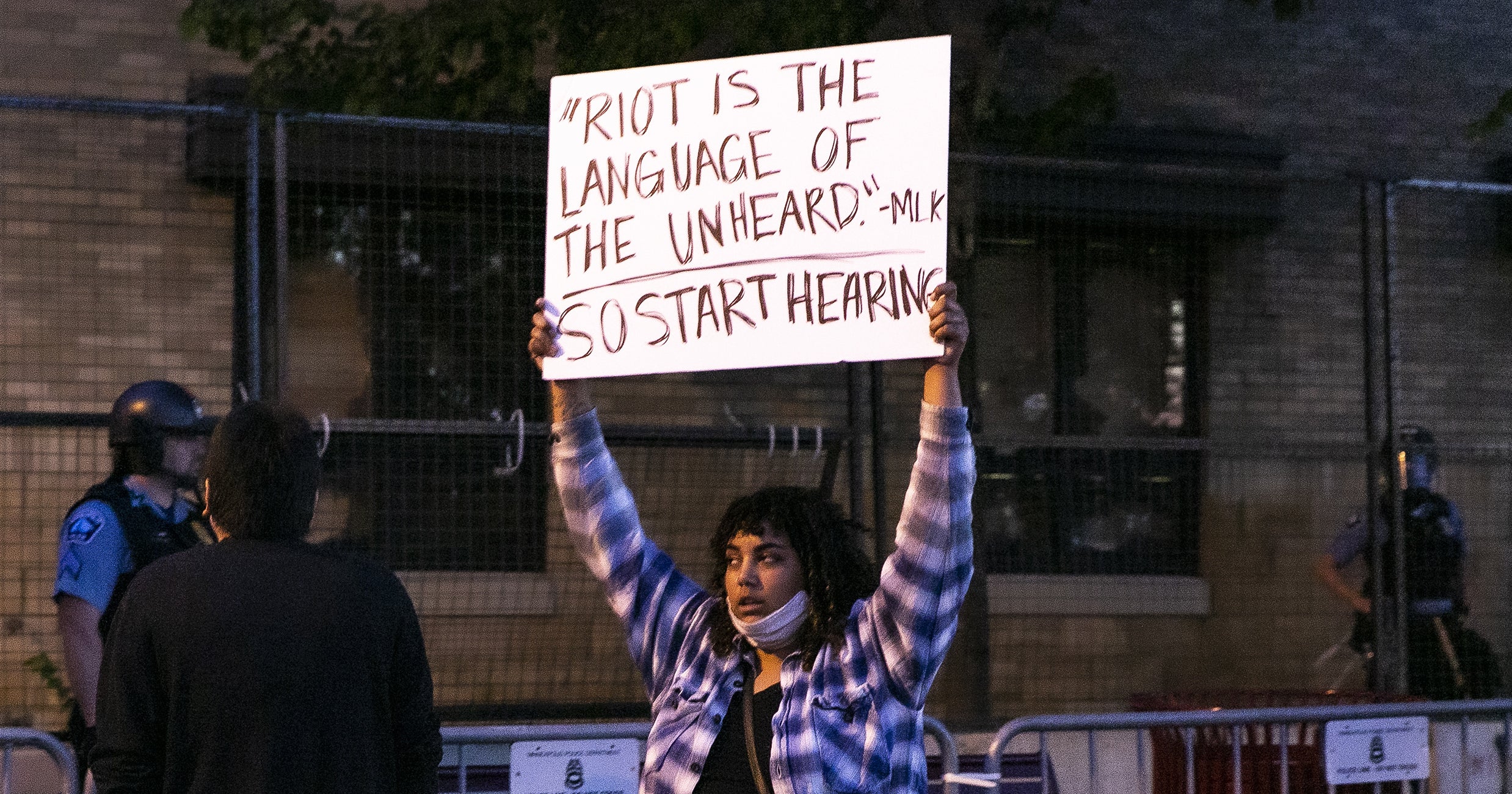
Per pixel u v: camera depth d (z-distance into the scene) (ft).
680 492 57.82
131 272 58.34
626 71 25.73
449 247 56.80
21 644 52.24
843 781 22.67
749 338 24.76
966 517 23.12
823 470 58.13
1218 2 73.36
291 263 56.18
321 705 23.17
